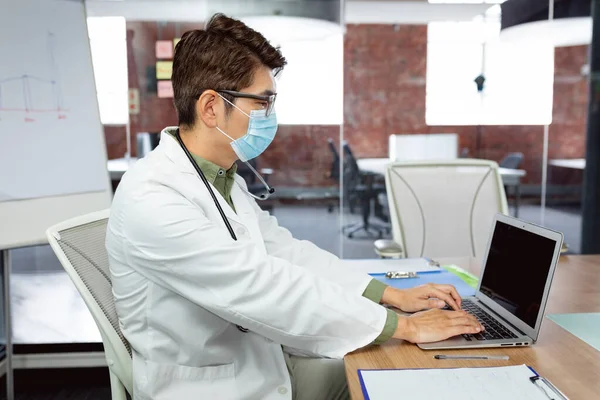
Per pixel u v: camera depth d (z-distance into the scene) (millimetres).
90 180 2250
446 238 2166
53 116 2160
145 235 1011
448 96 4453
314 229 4633
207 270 991
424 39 4383
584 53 4328
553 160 4516
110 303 1130
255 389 1105
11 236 1963
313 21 4215
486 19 4332
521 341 1044
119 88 4062
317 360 1304
